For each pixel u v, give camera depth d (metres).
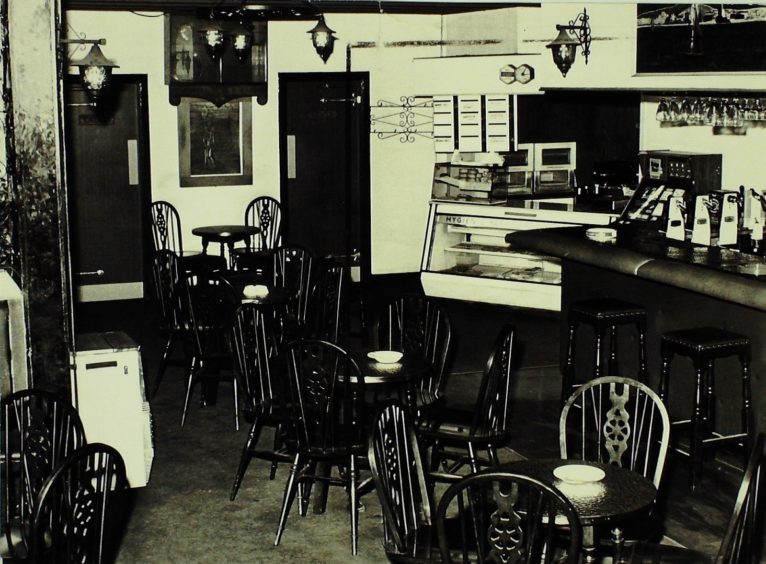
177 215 9.45
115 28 9.23
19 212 4.61
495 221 8.88
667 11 6.61
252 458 5.54
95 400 4.79
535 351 7.67
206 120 9.66
